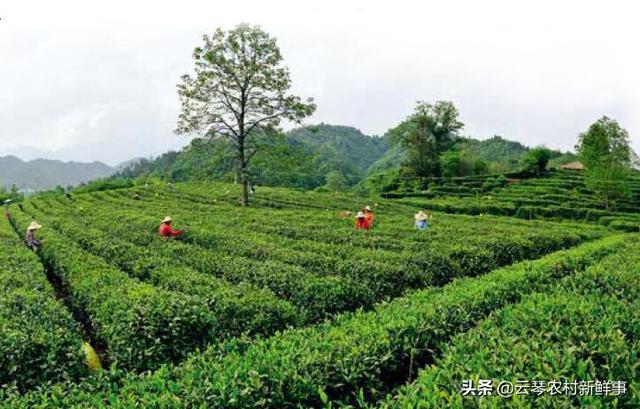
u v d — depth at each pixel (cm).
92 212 3322
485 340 639
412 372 713
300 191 6016
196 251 1598
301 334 759
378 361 651
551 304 751
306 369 601
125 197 5225
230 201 4697
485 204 4828
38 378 733
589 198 5306
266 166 4044
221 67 3778
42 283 1230
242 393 536
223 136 3962
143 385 578
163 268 1316
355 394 586
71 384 621
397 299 1027
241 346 748
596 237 2539
